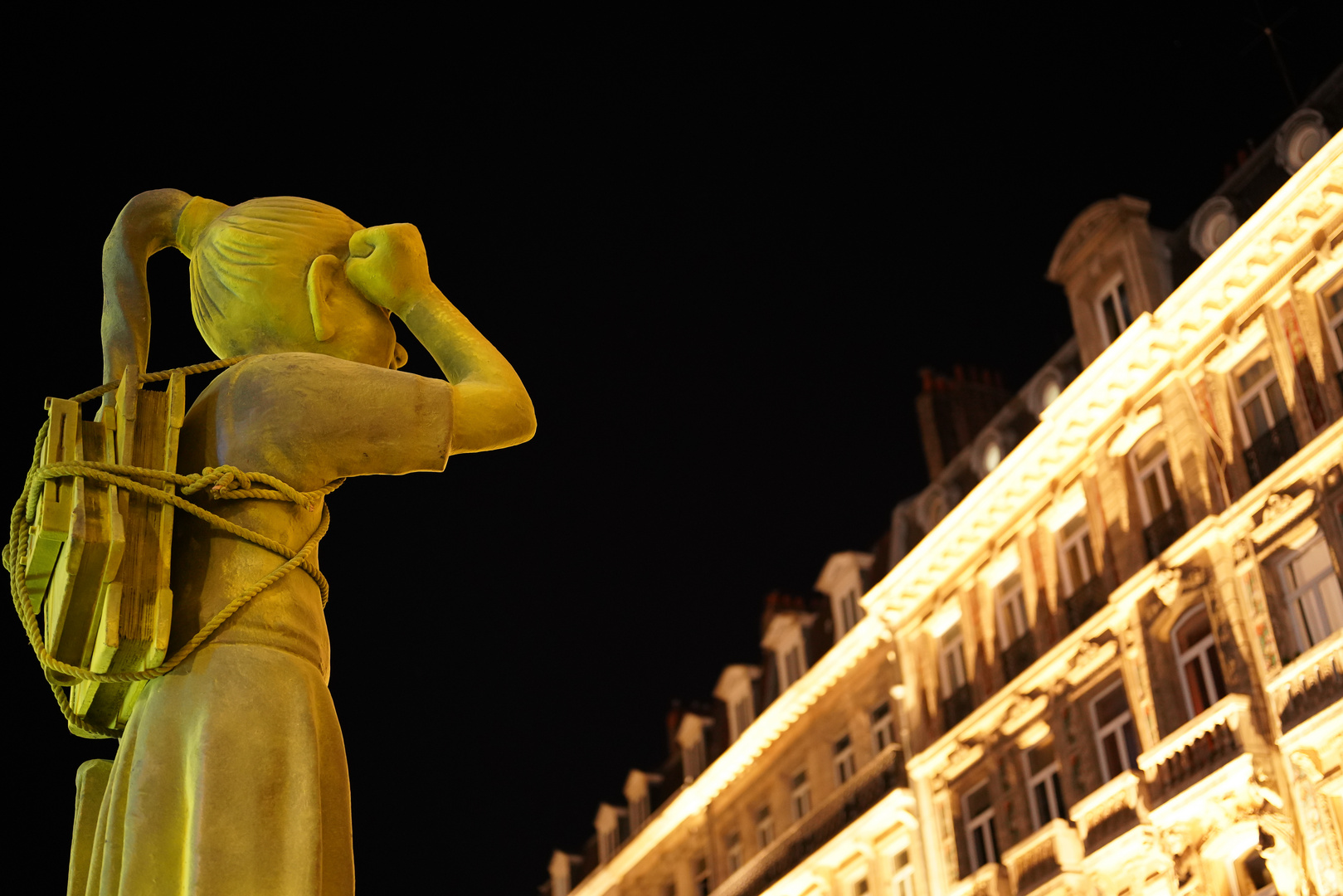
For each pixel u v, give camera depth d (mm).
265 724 2217
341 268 2645
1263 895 19141
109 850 2197
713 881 33531
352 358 2598
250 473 2357
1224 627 20516
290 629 2326
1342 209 20422
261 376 2445
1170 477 22625
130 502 2270
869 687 29391
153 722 2232
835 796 28781
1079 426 24172
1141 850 21125
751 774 32938
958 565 26922
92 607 2244
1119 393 23438
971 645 26234
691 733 36281
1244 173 22875
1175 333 22594
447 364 2590
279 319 2578
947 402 30219
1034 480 25250
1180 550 21484
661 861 35625
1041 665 24062
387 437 2404
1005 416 27094
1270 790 18984
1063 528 24812
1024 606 25547
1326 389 20141
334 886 2240
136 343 2664
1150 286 23484
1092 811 22141
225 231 2652
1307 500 19750
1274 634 19781
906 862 27078
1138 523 22812
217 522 2303
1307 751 18828
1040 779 24141
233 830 2135
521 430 2514
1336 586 19297
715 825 34000
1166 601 21562
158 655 2223
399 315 2646
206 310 2654
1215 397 21859
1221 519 21016
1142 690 21797
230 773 2166
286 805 2182
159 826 2172
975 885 24406
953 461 28484
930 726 26891
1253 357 21641
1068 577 24422
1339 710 18484
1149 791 21062
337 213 2738
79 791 2426
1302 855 18594
